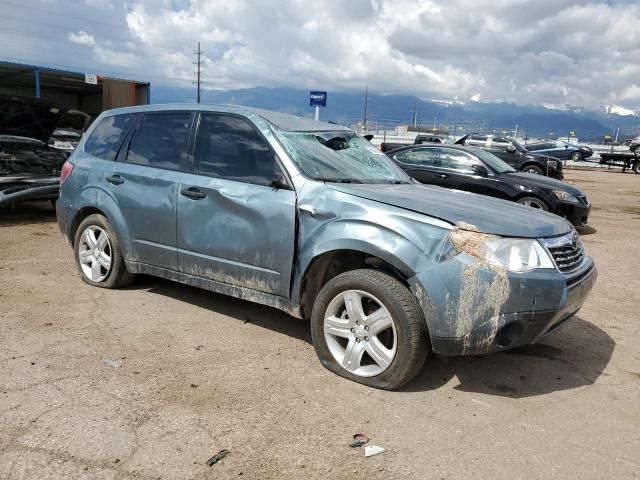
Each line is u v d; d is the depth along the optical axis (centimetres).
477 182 1029
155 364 361
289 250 370
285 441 279
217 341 406
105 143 514
